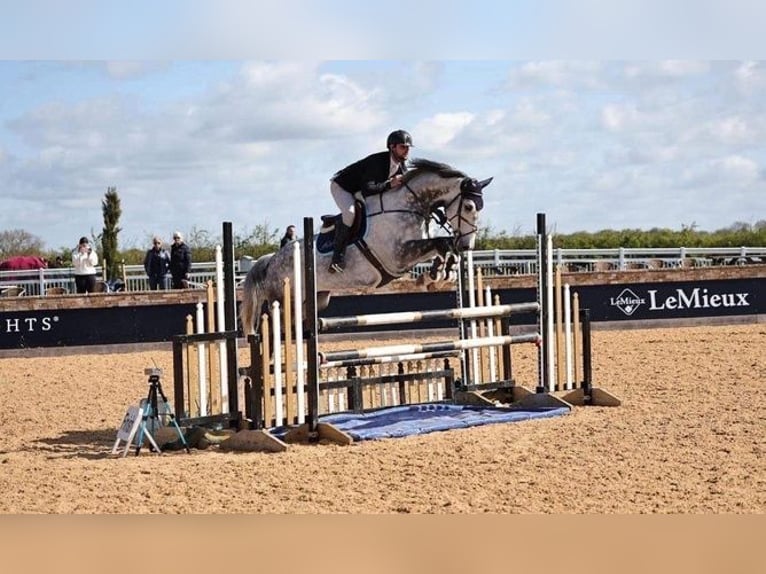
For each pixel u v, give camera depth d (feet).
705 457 26.84
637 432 30.94
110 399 43.75
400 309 67.67
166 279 79.10
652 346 57.21
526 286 68.44
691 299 70.90
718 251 86.94
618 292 69.62
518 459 27.20
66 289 82.43
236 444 30.86
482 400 37.27
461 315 34.73
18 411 40.45
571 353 38.01
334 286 34.06
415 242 32.37
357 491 23.85
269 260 36.27
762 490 23.07
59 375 52.60
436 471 25.88
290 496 23.40
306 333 31.60
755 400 36.68
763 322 72.02
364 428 32.27
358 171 33.24
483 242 94.17
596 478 24.61
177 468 27.09
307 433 31.14
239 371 31.99
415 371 41.65
